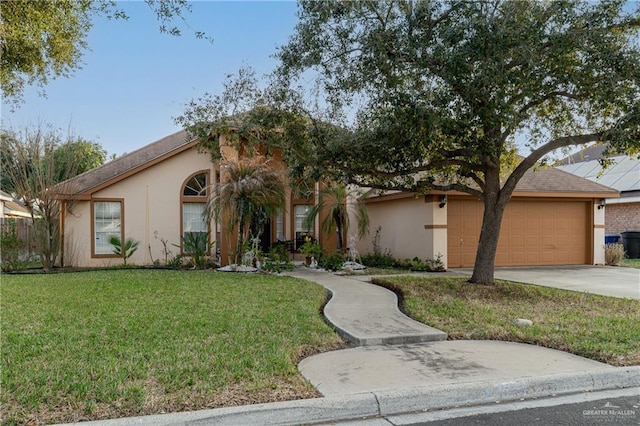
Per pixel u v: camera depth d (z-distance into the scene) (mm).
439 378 4617
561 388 4652
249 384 4316
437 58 8109
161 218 15703
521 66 8094
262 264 13945
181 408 3805
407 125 8133
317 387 4328
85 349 5254
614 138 7910
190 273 12906
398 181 11562
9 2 9898
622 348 5645
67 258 14820
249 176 13469
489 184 10391
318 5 8664
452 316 7359
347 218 14977
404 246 16172
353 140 9172
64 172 15750
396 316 7312
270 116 9500
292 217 17234
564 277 12883
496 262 15617
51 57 11773
